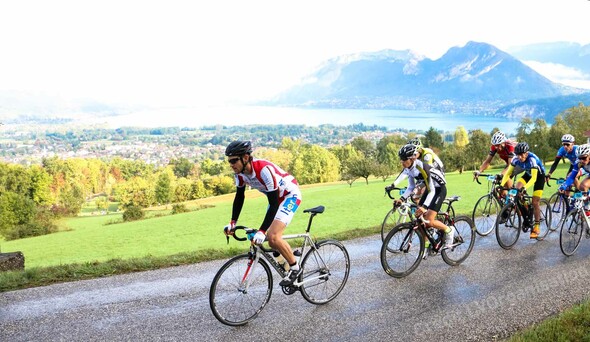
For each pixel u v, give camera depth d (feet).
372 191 179.93
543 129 302.25
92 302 17.74
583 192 25.67
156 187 391.65
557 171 142.82
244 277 16.30
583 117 305.73
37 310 16.92
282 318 16.65
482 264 23.18
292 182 16.56
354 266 22.71
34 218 254.27
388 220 28.40
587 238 26.40
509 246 26.30
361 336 15.35
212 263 23.36
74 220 252.83
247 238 16.46
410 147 20.76
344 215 110.22
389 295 18.92
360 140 589.32
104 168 548.72
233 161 15.21
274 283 20.01
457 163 248.32
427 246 22.26
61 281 20.22
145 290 19.15
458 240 22.81
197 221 142.82
